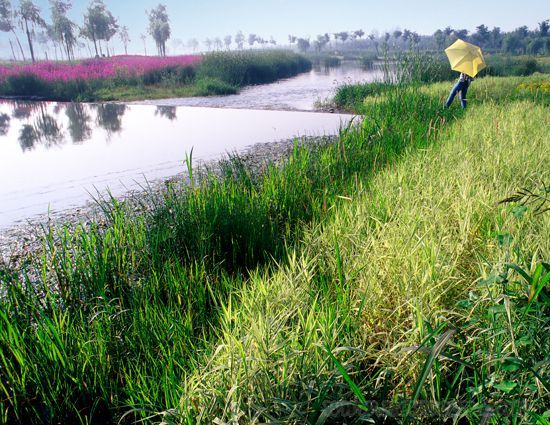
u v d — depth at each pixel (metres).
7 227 4.86
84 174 7.16
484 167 4.20
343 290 2.42
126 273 3.21
